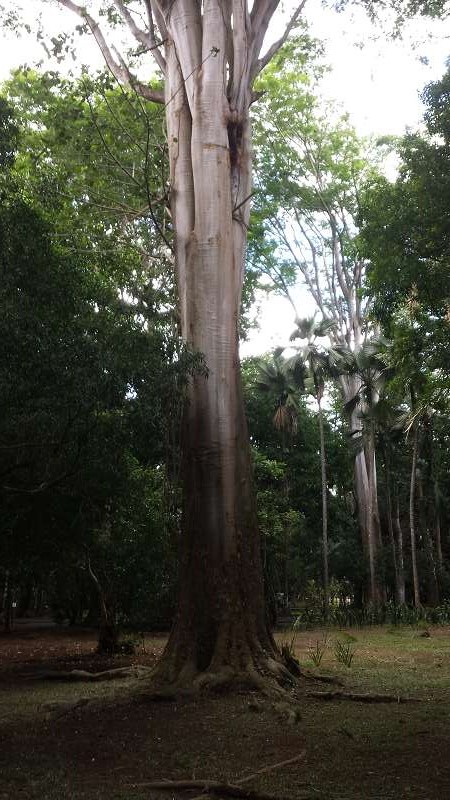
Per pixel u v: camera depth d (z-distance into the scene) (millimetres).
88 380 8812
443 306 18016
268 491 30594
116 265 17016
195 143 13664
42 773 7211
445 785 6570
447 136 15289
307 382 37469
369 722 9430
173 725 9391
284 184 35250
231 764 7570
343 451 41469
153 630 26859
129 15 15469
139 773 7281
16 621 42531
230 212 13531
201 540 12227
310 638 24391
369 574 36750
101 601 19312
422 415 30703
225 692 11094
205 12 14031
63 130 16578
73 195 17094
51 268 10570
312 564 40750
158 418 9961
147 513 18156
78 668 16234
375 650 19469
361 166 35688
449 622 31078
